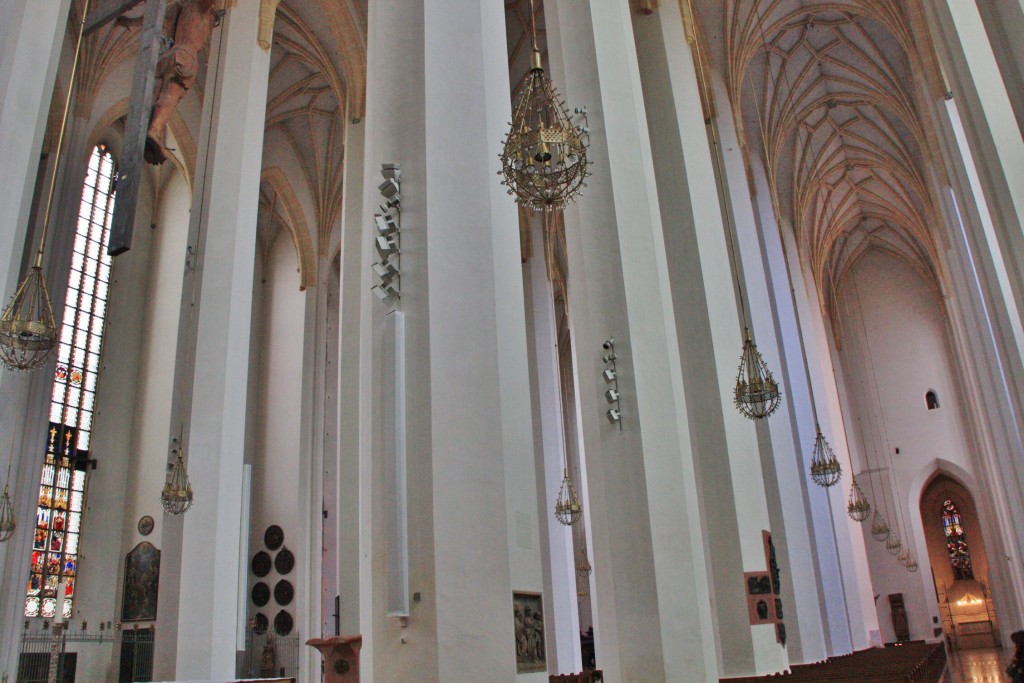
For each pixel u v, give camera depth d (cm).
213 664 956
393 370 583
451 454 563
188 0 1027
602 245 949
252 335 2283
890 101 2122
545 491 1877
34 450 1473
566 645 1770
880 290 3080
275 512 2122
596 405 907
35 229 1512
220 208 1140
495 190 639
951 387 2873
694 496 890
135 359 2005
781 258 2038
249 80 1219
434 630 521
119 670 1750
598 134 982
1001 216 828
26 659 1545
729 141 1620
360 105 1554
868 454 2947
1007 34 750
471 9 686
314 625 1995
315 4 1688
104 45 1620
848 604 2072
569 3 1046
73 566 1759
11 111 575
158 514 1856
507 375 592
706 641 822
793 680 821
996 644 2636
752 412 1027
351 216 1486
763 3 1770
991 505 2494
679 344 1165
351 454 1328
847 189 2734
